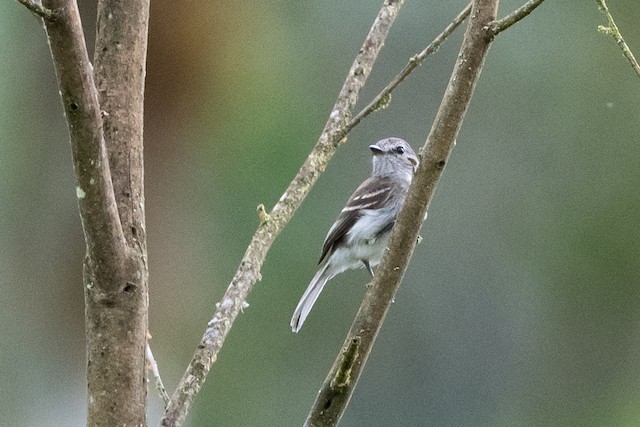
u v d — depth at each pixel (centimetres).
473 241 1551
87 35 1001
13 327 1144
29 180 1159
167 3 1226
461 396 1522
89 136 372
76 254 1164
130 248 399
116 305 395
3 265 1152
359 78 604
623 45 485
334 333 1424
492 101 1565
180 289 1252
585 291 1544
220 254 1284
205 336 471
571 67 1555
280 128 1368
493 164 1561
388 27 620
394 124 1471
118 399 392
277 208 547
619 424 1498
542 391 1529
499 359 1537
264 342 1385
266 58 1384
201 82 1275
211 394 1371
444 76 1476
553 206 1560
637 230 1548
